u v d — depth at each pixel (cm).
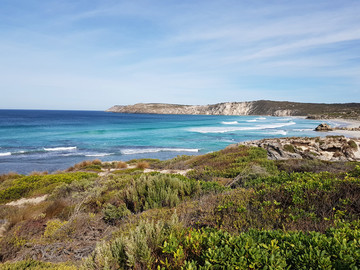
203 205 492
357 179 475
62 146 3762
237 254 228
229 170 1134
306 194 441
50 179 1295
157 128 6800
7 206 904
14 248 477
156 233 301
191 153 3303
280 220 367
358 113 12500
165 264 240
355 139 1923
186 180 876
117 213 608
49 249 454
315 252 224
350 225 308
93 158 2959
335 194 431
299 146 1823
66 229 535
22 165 2562
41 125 7281
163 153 3303
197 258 249
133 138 4734
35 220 621
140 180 772
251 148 1767
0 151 3275
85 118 12238
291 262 226
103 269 262
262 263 216
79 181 1145
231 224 371
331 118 12044
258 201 457
